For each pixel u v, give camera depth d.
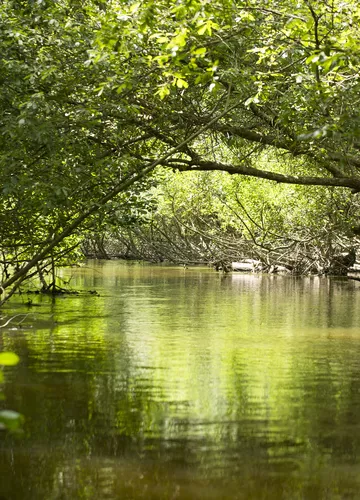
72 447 7.50
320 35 14.72
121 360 12.08
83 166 15.73
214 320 17.97
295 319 18.39
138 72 16.00
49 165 15.59
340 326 16.88
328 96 14.45
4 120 15.10
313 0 14.37
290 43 15.56
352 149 18.81
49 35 16.19
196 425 8.27
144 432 7.99
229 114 18.55
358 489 6.50
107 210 16.62
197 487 6.50
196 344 13.94
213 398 9.48
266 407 9.07
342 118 13.81
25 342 14.00
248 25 15.02
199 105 18.97
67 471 6.84
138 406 9.04
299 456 7.30
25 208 17.06
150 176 18.23
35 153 16.08
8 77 15.70
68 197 15.54
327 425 8.31
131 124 17.89
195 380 10.57
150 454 7.31
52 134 15.15
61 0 16.48
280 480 6.67
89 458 7.18
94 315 18.94
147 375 10.88
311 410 8.95
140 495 6.31
